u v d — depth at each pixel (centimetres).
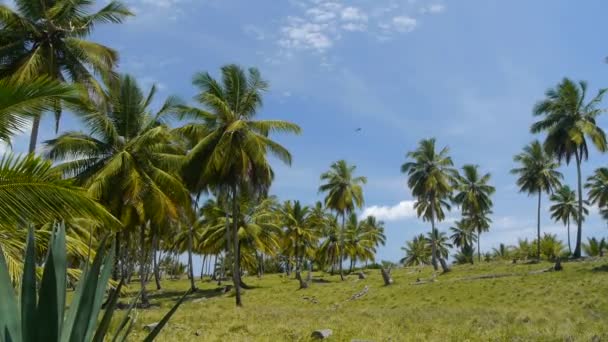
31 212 906
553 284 3123
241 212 4997
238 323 1703
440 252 11250
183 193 2516
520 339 1262
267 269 9194
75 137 2492
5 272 359
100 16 2044
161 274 8550
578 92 4456
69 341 346
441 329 1505
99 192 2241
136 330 1384
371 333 1432
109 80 2111
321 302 3516
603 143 4388
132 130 2623
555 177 6003
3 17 1839
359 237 7950
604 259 4125
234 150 2867
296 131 2991
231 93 3014
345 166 5681
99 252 364
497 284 3381
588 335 1288
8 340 340
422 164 5597
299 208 6341
